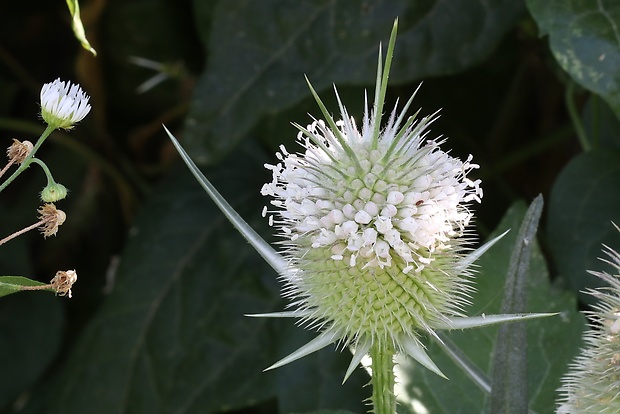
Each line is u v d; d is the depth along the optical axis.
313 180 0.28
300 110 0.41
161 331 0.42
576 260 0.36
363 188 0.28
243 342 0.40
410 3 0.37
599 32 0.33
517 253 0.27
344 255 0.28
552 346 0.32
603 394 0.28
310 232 0.29
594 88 0.33
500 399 0.27
